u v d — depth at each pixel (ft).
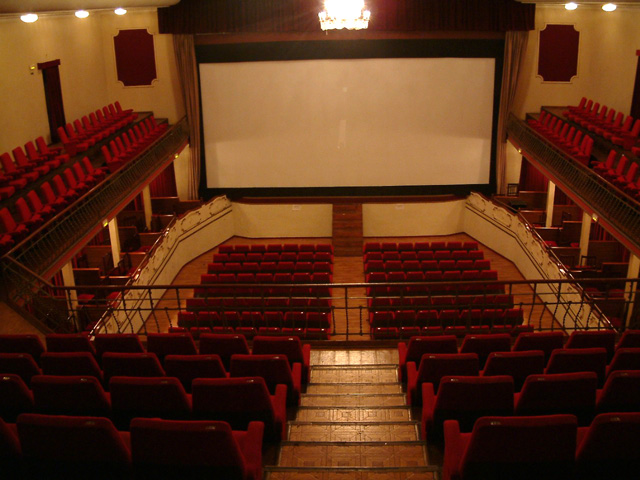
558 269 39.55
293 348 18.29
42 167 36.55
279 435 14.55
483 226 56.39
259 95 56.59
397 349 22.47
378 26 52.75
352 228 56.13
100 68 56.54
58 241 31.48
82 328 32.76
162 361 18.45
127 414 13.79
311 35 54.29
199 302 34.40
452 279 39.88
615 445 11.12
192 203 57.06
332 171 58.44
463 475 11.53
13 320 23.98
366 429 15.75
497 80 55.98
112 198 39.01
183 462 11.27
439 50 54.90
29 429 11.25
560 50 56.44
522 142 53.42
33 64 43.75
